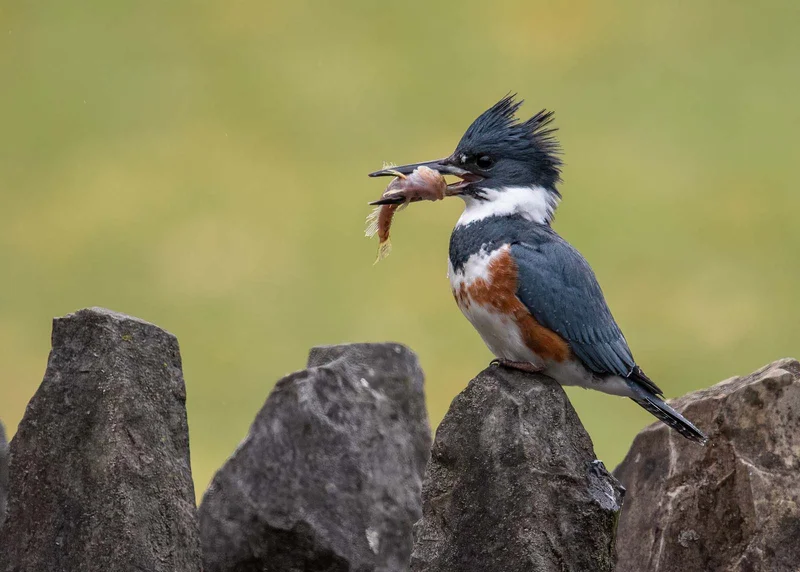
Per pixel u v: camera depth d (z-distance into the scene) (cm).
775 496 545
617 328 623
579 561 484
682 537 563
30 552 478
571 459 500
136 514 471
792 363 577
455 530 494
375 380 581
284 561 554
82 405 478
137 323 487
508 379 513
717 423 565
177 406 489
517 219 644
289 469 556
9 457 485
